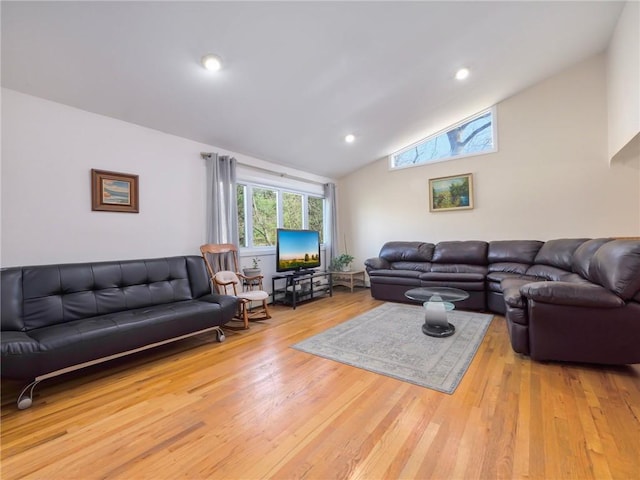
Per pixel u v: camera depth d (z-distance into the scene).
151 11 1.87
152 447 1.41
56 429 1.56
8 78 2.20
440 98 3.79
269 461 1.30
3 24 1.79
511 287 2.67
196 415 1.66
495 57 3.21
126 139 2.97
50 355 1.83
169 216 3.31
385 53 2.72
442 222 4.92
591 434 1.41
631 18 2.73
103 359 2.11
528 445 1.35
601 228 3.75
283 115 3.38
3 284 2.06
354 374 2.11
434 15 2.41
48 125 2.48
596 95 3.73
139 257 3.06
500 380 1.97
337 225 5.90
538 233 4.13
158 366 2.32
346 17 2.22
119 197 2.90
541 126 4.07
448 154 4.85
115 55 2.15
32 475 1.26
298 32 2.26
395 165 5.46
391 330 3.05
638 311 1.94
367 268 4.74
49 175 2.49
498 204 4.41
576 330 2.08
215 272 3.56
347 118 3.76
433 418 1.58
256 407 1.73
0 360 1.68
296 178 5.05
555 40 3.21
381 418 1.59
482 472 1.20
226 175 3.73
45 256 2.47
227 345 2.75
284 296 4.61
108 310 2.51
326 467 1.26
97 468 1.29
